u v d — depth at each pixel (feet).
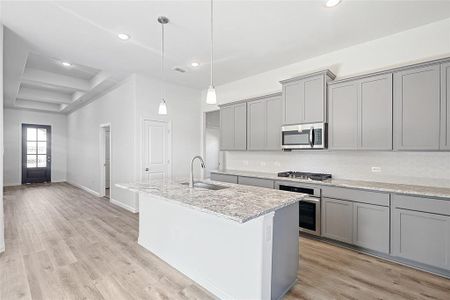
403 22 8.85
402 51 9.55
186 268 7.72
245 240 5.98
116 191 17.16
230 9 8.05
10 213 14.84
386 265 8.26
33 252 9.29
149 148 15.64
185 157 17.75
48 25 9.04
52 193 21.43
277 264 6.28
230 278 6.36
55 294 6.65
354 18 8.57
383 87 9.11
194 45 10.79
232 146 15.23
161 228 8.84
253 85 15.07
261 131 13.50
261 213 5.15
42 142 27.43
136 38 10.12
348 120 10.01
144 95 15.33
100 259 8.77
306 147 11.02
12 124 25.49
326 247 9.76
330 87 10.55
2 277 7.50
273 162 14.15
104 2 7.65
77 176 25.32
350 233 9.28
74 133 26.25
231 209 5.32
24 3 7.64
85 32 9.59
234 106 15.06
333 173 11.65
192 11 8.16
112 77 15.55
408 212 7.92
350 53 10.91
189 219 7.60
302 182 10.66
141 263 8.50
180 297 6.63
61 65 15.37
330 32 9.62
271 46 10.86
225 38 10.16
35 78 15.99
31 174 26.81
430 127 8.09
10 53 11.43
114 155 17.39
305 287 7.00
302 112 11.24
